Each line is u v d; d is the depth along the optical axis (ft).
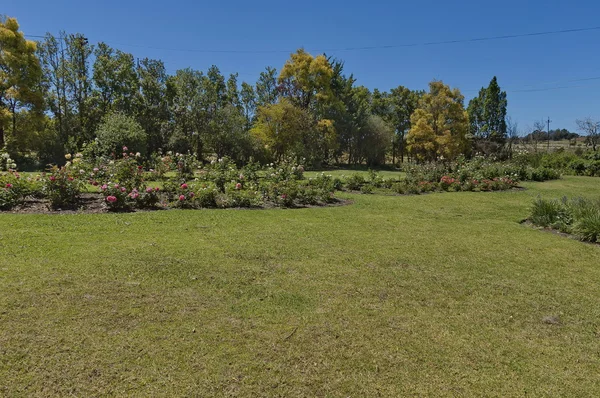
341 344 8.91
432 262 15.40
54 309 9.68
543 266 15.57
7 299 10.00
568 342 9.53
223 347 8.52
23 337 8.38
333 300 11.30
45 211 21.35
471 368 8.25
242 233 18.58
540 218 24.21
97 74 93.45
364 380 7.67
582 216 22.04
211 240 16.94
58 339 8.41
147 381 7.28
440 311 10.95
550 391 7.57
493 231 21.91
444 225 23.15
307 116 97.55
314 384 7.47
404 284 12.85
